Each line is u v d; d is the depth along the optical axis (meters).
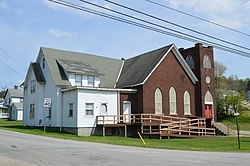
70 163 12.06
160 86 36.66
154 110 35.69
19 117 69.31
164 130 30.80
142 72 36.66
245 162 13.08
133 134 33.19
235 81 144.25
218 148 21.06
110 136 30.80
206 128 33.97
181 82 38.94
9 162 12.02
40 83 36.88
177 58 38.91
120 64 43.16
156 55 38.28
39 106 36.72
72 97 31.88
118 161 12.72
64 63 35.50
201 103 39.75
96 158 13.52
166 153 16.44
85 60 39.09
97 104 32.22
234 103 68.75
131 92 35.41
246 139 28.52
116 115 32.00
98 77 36.56
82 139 25.30
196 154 16.34
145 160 13.16
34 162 12.18
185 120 34.47
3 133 27.38
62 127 33.06
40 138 23.78
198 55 40.97
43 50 36.62
